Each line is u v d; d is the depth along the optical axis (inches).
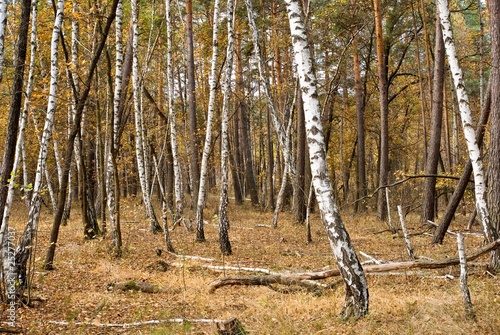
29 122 738.2
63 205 438.3
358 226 791.1
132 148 1072.8
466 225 757.9
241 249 563.8
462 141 1314.0
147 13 848.3
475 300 293.6
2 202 316.8
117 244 506.0
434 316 267.4
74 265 458.0
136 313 309.6
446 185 717.9
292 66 936.3
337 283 368.8
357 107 1022.4
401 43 1039.0
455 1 904.9
